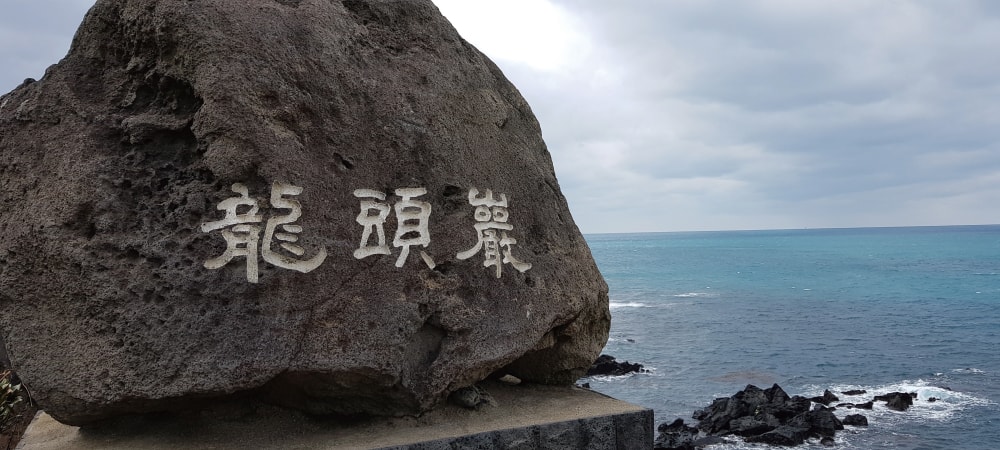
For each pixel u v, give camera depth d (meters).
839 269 55.28
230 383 3.75
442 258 4.59
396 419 4.46
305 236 4.09
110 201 3.94
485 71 5.43
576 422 4.66
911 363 17.30
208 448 4.02
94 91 4.30
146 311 3.78
